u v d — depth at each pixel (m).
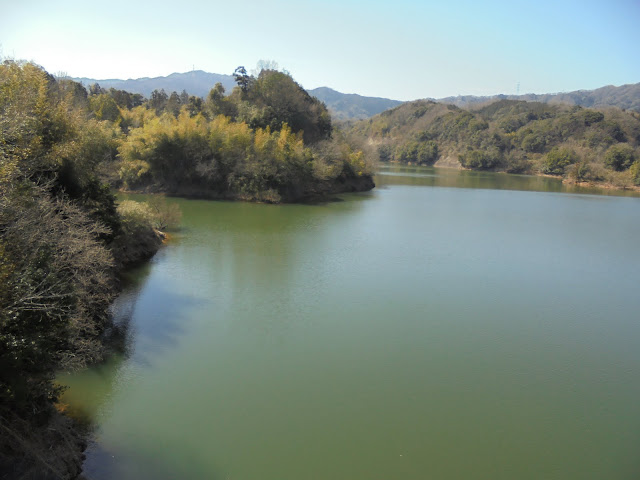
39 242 14.80
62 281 15.09
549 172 150.25
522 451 15.11
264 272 32.06
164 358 19.70
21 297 12.50
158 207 43.50
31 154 19.84
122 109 86.50
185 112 65.81
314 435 15.34
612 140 151.62
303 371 19.42
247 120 74.44
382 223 52.72
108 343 20.36
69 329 14.84
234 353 20.58
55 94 34.16
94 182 27.25
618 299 30.27
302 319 24.66
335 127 103.75
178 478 12.92
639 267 38.28
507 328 24.91
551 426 16.53
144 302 25.28
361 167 85.44
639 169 115.25
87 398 16.42
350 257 37.25
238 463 13.78
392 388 18.48
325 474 13.59
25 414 12.32
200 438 14.80
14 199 14.55
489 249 42.53
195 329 22.66
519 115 198.75
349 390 18.19
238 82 83.75
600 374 20.44
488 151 166.12
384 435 15.54
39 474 11.49
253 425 15.65
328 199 70.56
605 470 14.36
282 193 63.56
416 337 23.23
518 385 19.22
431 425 16.25
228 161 62.09
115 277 26.84
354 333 23.30
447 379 19.42
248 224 47.72
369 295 28.77
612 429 16.52
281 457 14.17
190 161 62.06
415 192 88.06
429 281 32.16
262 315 24.86
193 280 29.36
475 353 21.86
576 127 166.12
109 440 14.30
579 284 33.16
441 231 49.69
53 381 16.70
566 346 23.09
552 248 44.09
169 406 16.41
